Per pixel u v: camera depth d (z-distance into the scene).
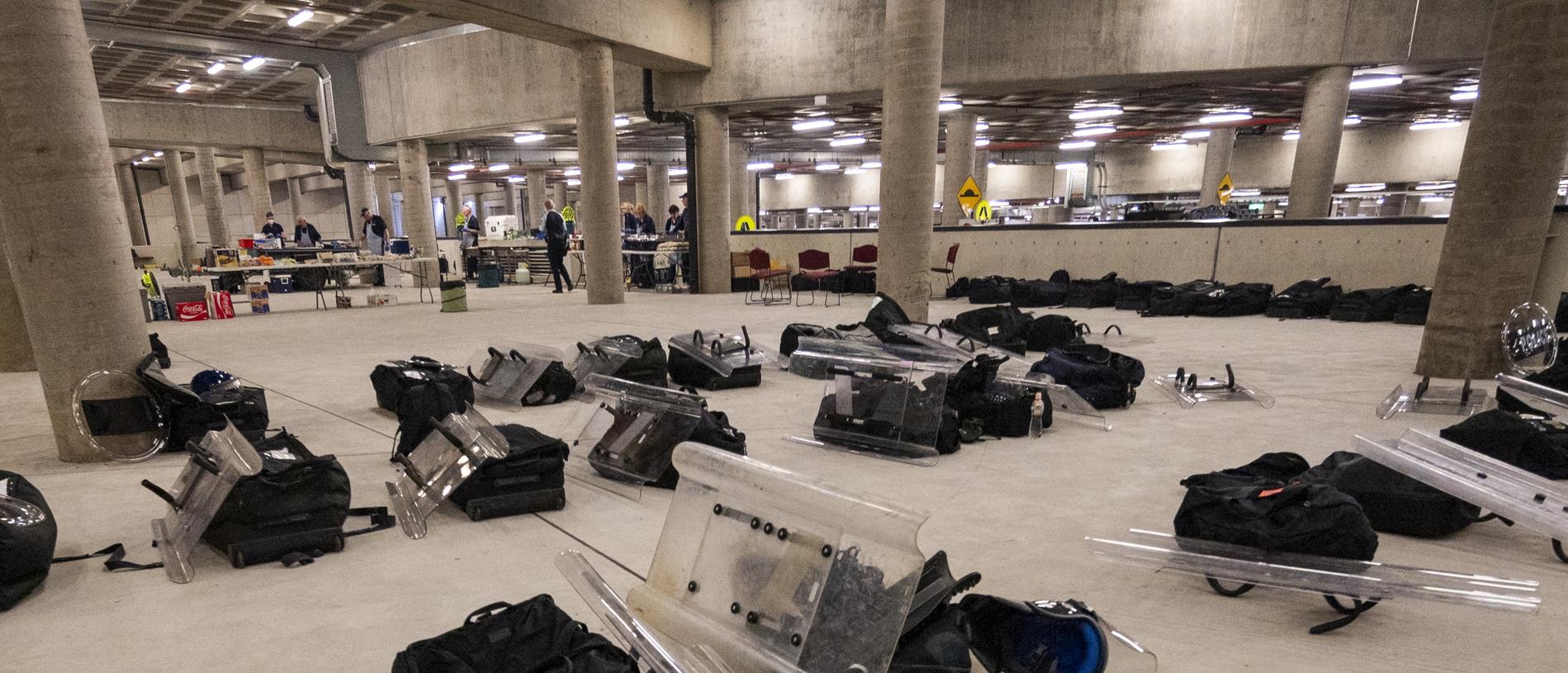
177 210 21.42
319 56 13.77
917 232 7.00
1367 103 15.41
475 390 4.56
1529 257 4.42
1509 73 4.23
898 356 3.89
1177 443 3.47
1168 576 2.12
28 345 5.75
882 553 1.41
